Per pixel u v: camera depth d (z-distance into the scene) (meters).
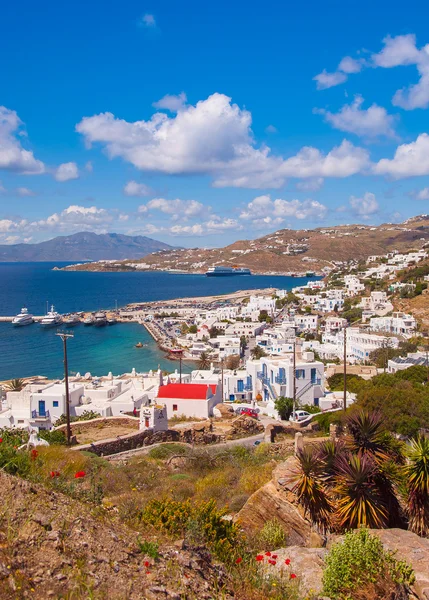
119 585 8.73
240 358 155.12
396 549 13.48
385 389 47.06
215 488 24.30
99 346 184.25
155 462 32.25
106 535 10.02
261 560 12.58
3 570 8.02
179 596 9.00
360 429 20.95
